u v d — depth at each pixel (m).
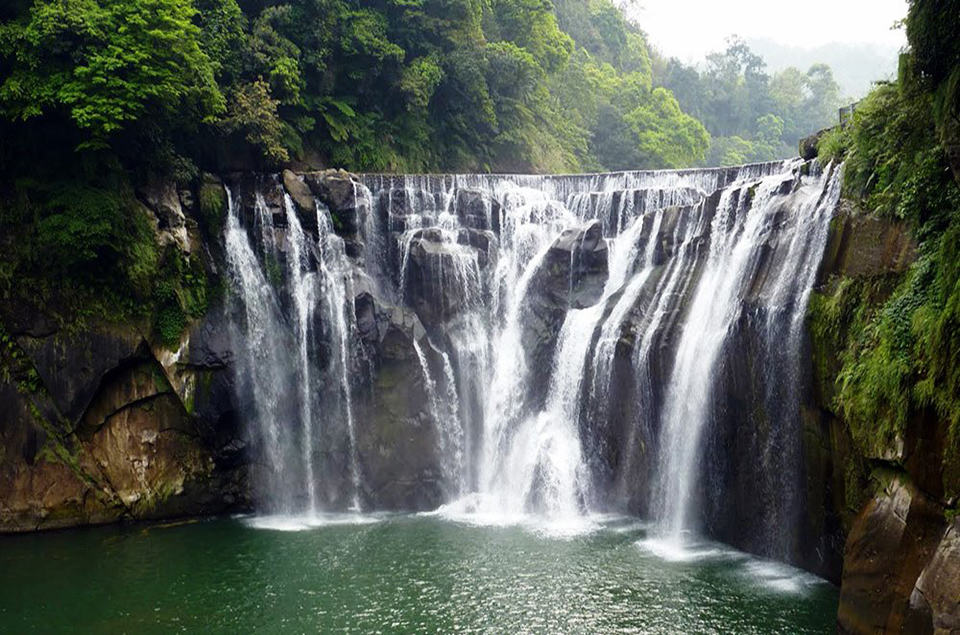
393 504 30.78
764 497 22.92
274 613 19.31
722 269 26.06
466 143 49.38
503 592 20.48
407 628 18.23
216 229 31.16
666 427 26.61
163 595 20.62
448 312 32.66
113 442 27.95
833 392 19.78
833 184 21.97
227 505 29.88
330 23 39.56
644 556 23.44
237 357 30.28
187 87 29.36
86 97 26.30
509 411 32.34
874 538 16.38
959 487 14.35
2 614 19.36
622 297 30.34
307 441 31.17
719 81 139.62
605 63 91.44
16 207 27.11
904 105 19.06
